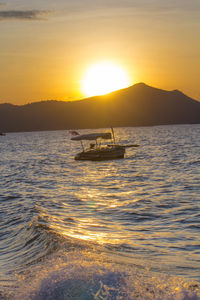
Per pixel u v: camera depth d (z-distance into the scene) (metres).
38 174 43.38
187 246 12.66
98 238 13.60
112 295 6.41
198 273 9.52
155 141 121.56
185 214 18.72
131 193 26.72
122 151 63.12
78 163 57.28
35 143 150.75
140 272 8.43
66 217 18.20
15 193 28.25
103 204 22.31
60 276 7.23
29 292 6.94
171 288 6.81
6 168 53.34
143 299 6.27
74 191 28.77
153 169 44.09
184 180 32.50
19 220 17.02
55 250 11.03
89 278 6.99
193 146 88.12
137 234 14.65
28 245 12.40
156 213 19.25
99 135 63.03
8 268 10.16
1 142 180.62
